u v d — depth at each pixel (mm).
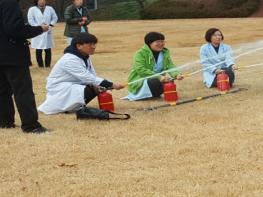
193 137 7441
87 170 6191
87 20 15438
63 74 9281
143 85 10266
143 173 6027
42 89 12320
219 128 7867
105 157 6652
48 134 7797
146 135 7621
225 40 26094
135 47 25000
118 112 9227
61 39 28875
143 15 49188
